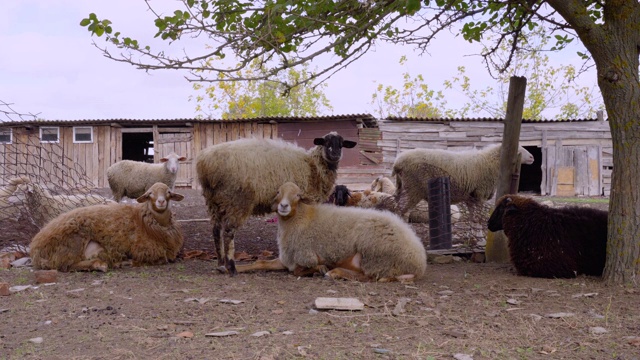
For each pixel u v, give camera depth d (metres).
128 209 7.65
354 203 11.02
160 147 24.45
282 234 6.91
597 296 5.64
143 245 7.52
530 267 6.82
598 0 6.47
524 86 7.96
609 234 6.36
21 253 8.59
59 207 10.00
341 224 6.69
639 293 5.71
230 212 6.90
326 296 5.64
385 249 6.38
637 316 4.86
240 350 3.93
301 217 6.82
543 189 24.56
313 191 7.41
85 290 5.90
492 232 8.22
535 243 6.79
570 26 6.83
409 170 11.07
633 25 6.04
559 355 3.87
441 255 8.19
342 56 7.44
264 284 6.25
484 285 6.31
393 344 4.09
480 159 10.95
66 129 24.62
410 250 6.41
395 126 23.97
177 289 5.93
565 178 24.34
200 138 24.23
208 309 5.09
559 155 24.44
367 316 4.86
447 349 3.98
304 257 6.73
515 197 7.16
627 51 6.09
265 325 4.58
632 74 6.09
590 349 4.00
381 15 6.25
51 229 7.19
